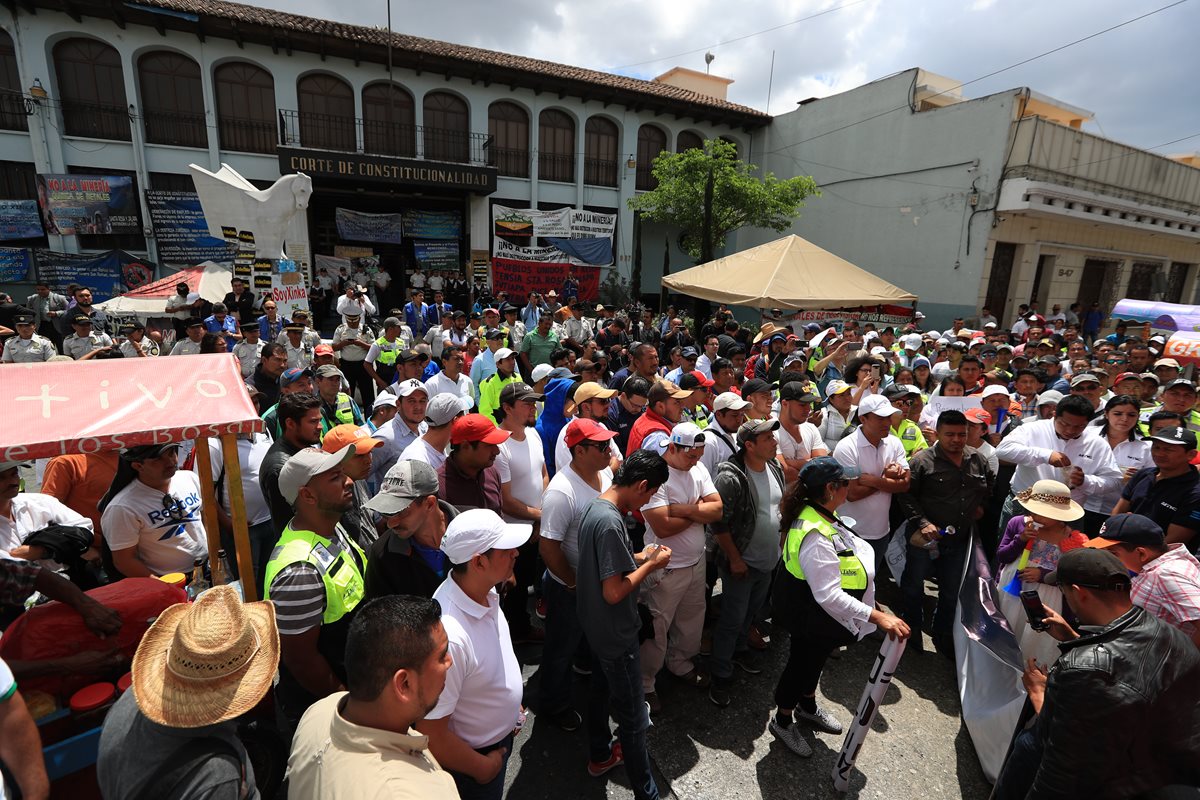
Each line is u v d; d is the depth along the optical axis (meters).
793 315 11.51
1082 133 16.98
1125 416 4.54
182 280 11.43
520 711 2.25
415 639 1.52
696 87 26.84
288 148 16.41
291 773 1.53
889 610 4.67
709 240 15.70
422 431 4.61
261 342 8.45
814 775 3.03
